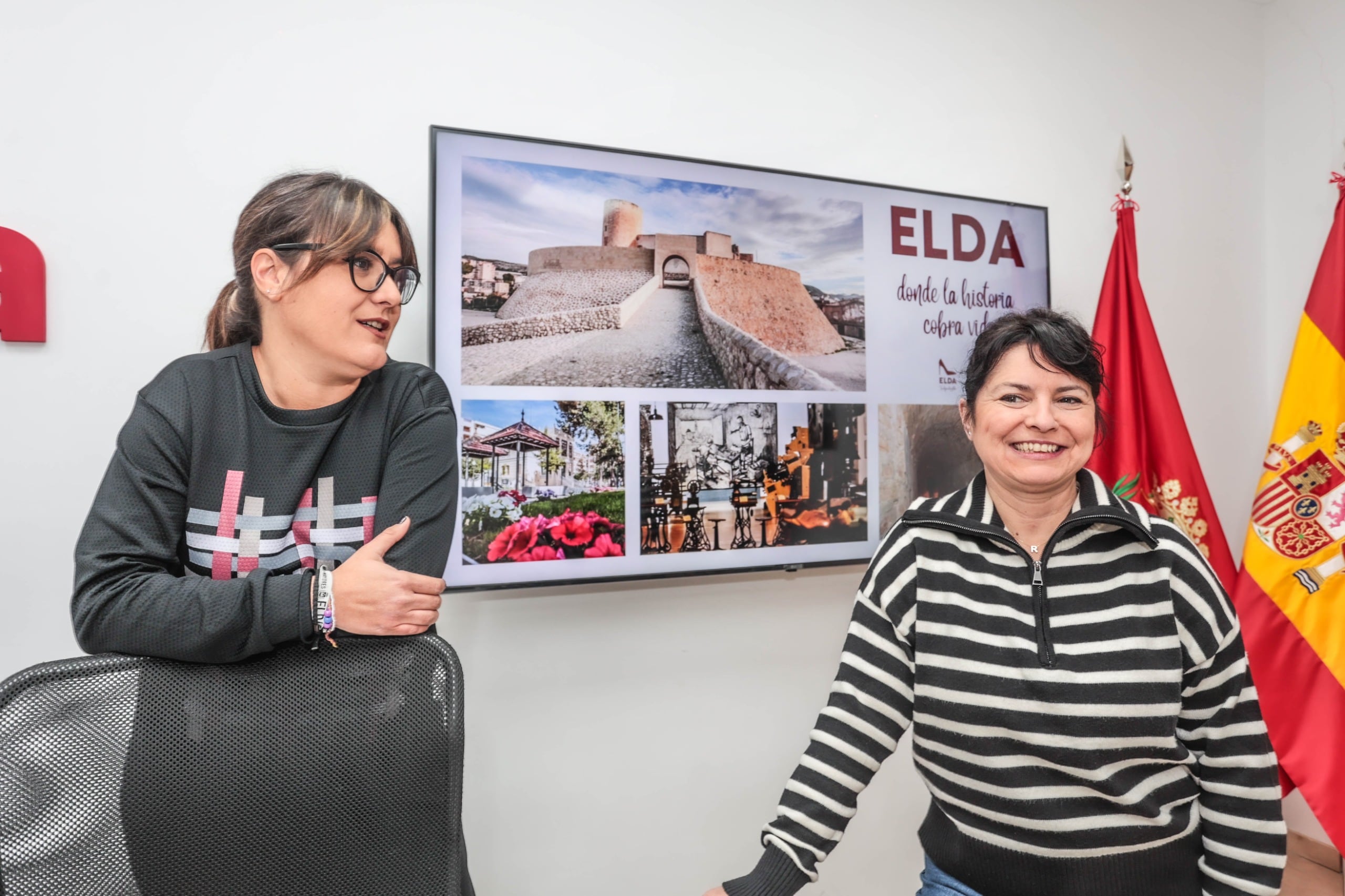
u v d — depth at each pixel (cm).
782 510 171
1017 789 100
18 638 131
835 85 184
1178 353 225
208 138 140
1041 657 98
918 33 193
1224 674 98
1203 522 192
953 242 188
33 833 61
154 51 136
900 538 111
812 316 174
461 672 73
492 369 148
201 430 90
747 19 176
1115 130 216
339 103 147
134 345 136
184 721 66
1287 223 232
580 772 162
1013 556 104
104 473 135
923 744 108
